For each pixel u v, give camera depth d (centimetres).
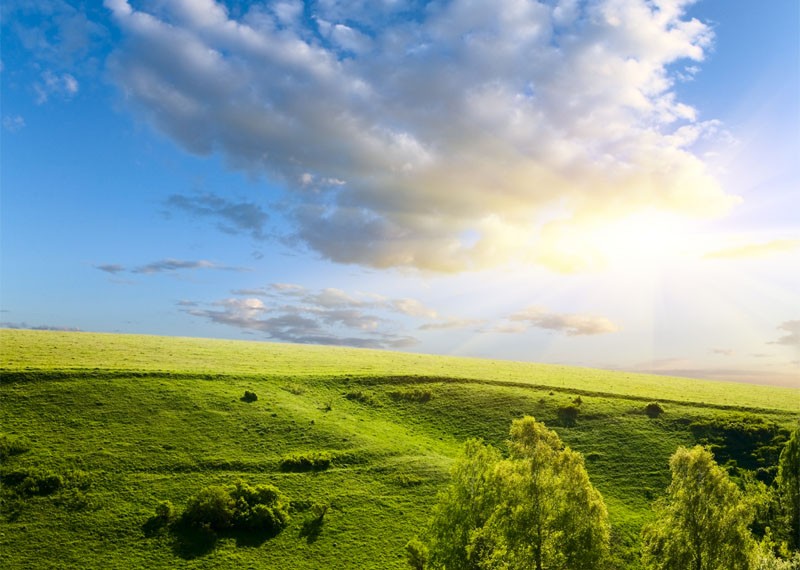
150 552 5275
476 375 12569
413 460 7644
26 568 4912
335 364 13200
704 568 3812
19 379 8325
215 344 15600
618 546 5803
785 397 11956
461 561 4341
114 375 9062
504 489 4159
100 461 6644
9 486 5953
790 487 5559
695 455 4034
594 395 11012
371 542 5722
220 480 6619
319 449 7731
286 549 5538
